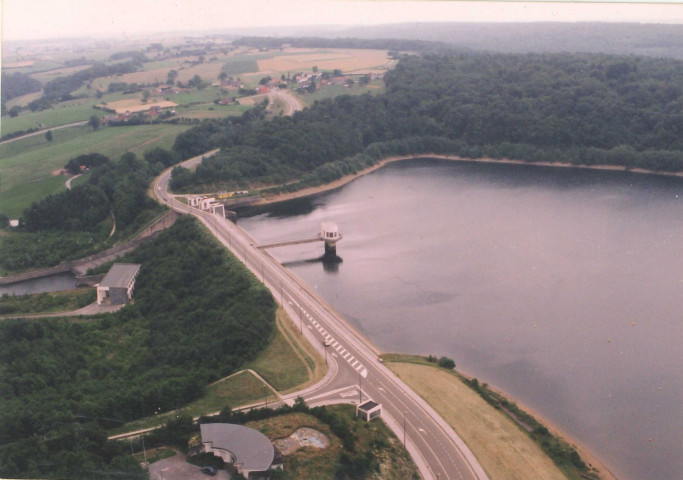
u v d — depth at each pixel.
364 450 132.00
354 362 175.75
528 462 135.88
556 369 177.00
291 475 123.12
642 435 150.25
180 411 148.12
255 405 151.62
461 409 153.25
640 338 190.25
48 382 168.50
